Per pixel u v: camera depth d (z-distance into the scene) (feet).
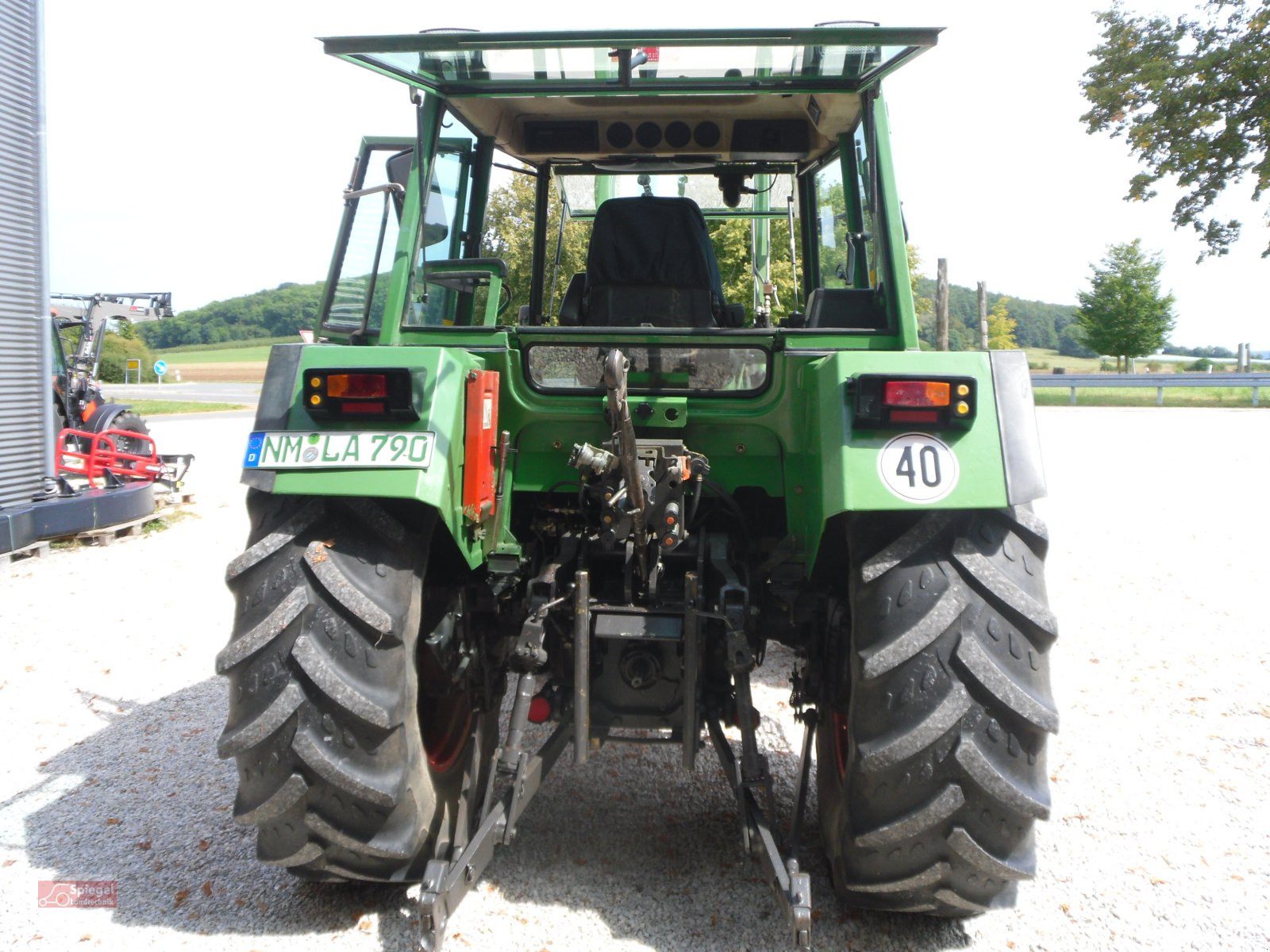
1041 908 9.24
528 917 8.89
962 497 7.49
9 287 28.19
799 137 13.39
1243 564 22.76
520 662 8.78
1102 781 11.95
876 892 8.19
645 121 13.38
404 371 7.74
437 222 10.77
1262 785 11.85
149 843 10.37
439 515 8.57
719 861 9.94
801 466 9.45
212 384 159.22
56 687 15.46
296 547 7.91
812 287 14.26
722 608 8.77
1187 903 9.33
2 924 8.89
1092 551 24.20
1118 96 55.06
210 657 17.03
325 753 7.61
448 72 9.84
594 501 9.80
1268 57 50.72
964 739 7.30
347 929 8.78
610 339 9.50
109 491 28.73
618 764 12.33
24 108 28.66
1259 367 108.47
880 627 7.58
